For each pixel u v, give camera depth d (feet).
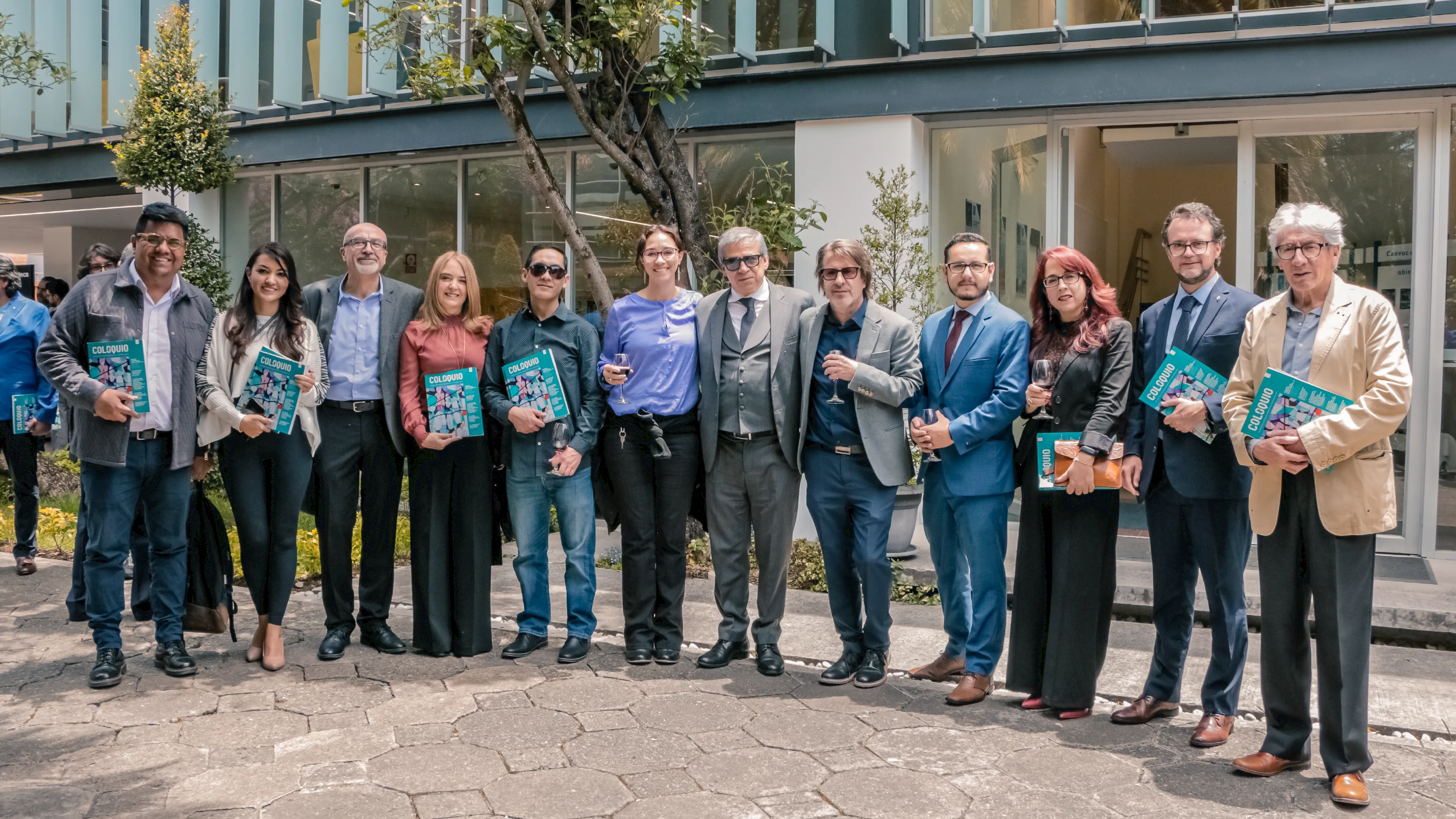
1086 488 12.84
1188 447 12.50
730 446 15.35
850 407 14.67
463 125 27.25
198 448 15.47
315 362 15.44
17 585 20.47
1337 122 21.77
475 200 28.63
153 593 15.43
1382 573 19.58
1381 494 10.84
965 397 14.10
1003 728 13.16
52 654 16.19
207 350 15.33
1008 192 23.58
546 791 11.26
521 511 16.16
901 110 22.85
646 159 22.50
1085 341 13.14
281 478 15.31
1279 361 11.41
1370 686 14.58
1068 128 23.15
